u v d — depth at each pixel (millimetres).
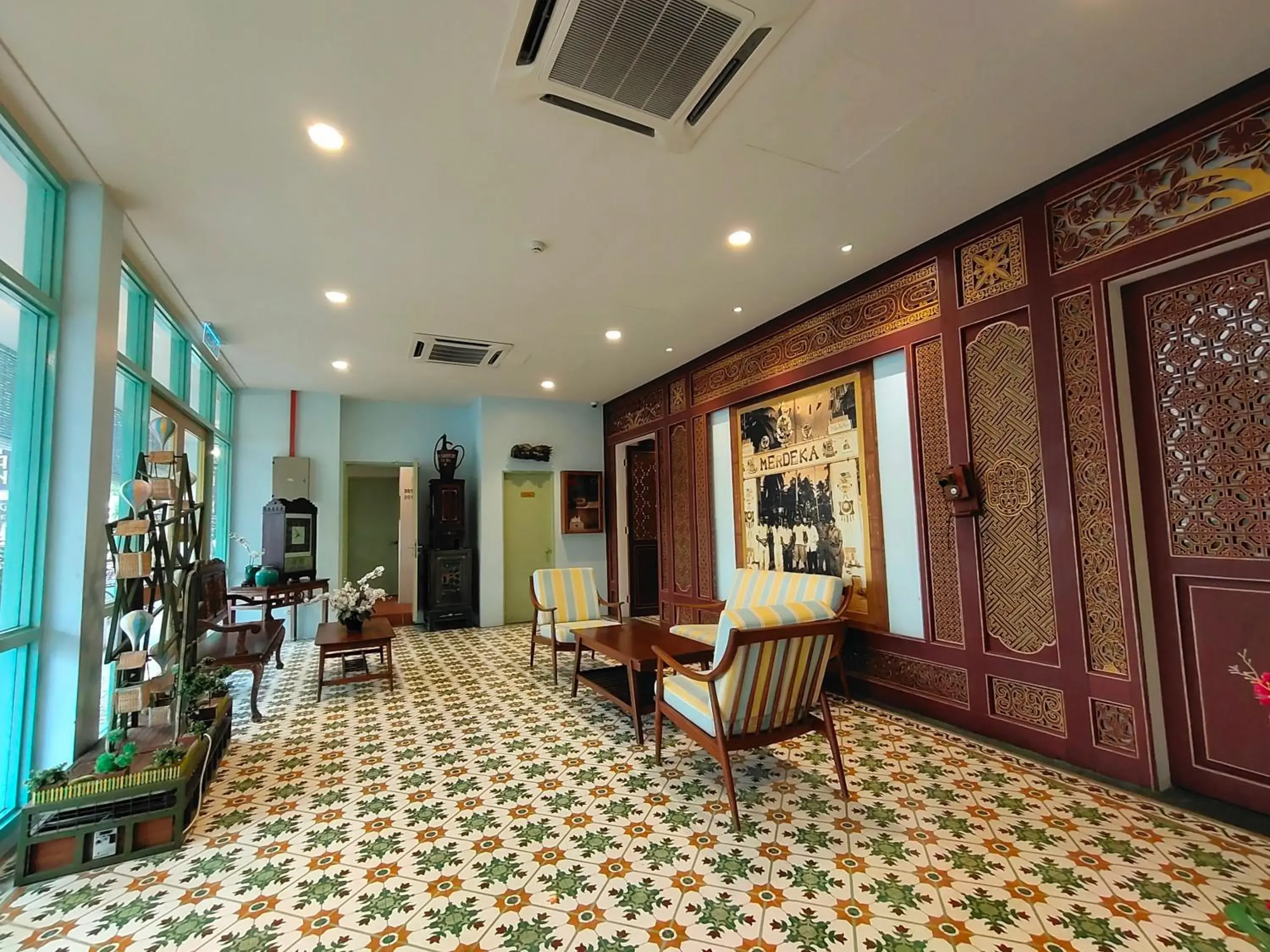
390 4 1812
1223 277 2436
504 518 7504
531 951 1707
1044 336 2947
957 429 3361
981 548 3252
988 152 2656
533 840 2311
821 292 4281
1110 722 2691
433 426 7859
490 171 2713
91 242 2719
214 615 4453
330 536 6879
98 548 2719
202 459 5246
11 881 2086
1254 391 2346
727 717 2525
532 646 5156
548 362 5973
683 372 6086
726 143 2533
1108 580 2701
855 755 3045
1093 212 2758
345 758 3166
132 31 1898
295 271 3713
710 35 1948
